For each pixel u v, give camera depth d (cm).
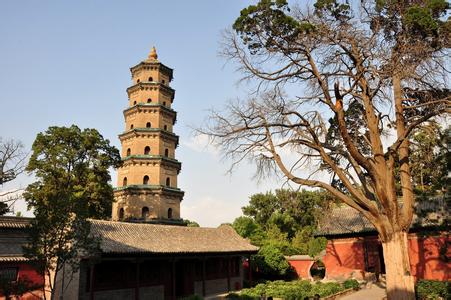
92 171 4291
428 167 2308
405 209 1895
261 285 3316
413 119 2075
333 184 2289
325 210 3816
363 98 1973
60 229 1936
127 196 4322
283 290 2881
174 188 4525
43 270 1886
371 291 3038
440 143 2103
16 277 2552
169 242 3294
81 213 2025
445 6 1594
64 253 1927
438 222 2494
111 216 4819
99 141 4400
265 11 1742
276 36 1828
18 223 2636
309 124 1928
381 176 1834
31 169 4044
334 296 2781
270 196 7744
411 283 1769
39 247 1880
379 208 1967
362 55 1781
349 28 1748
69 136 4256
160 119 4675
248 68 1981
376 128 1934
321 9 1803
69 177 4091
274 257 4481
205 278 3738
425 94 1970
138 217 4225
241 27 1830
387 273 1827
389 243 1833
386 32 1783
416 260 3056
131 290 2991
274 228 6719
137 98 4841
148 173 4397
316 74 1886
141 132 4528
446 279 2878
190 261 3612
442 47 1653
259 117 1975
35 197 3784
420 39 1655
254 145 2002
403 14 1686
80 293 2556
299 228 6981
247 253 4066
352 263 3669
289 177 1953
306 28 1750
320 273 4794
